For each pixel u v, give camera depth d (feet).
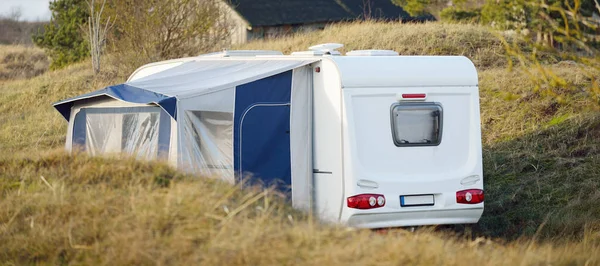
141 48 247.50
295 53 129.39
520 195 147.13
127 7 246.27
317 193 121.29
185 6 246.27
